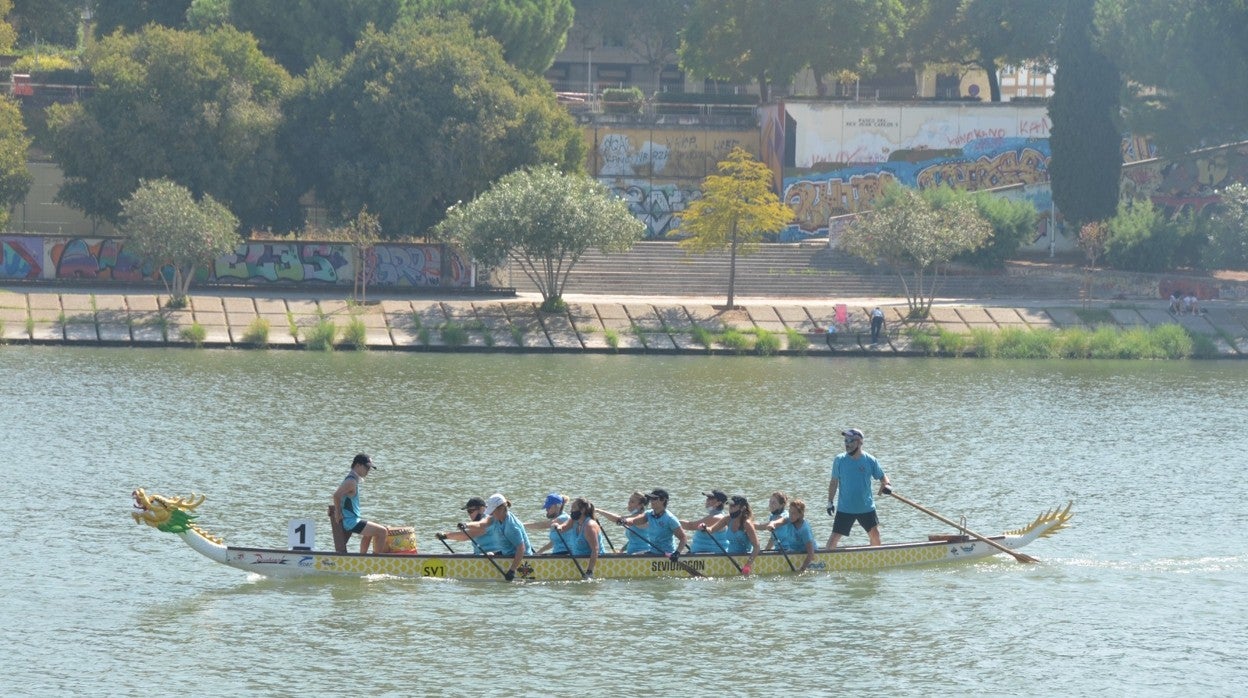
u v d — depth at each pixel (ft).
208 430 582.76
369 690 287.48
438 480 492.13
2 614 331.57
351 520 368.48
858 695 291.38
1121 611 352.08
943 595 364.17
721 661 309.42
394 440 571.69
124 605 340.39
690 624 334.85
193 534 354.95
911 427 636.89
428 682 292.61
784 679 299.38
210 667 298.76
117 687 286.66
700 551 379.76
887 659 313.53
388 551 371.56
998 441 602.44
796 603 353.92
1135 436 620.08
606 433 601.62
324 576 364.99
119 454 525.34
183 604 341.82
